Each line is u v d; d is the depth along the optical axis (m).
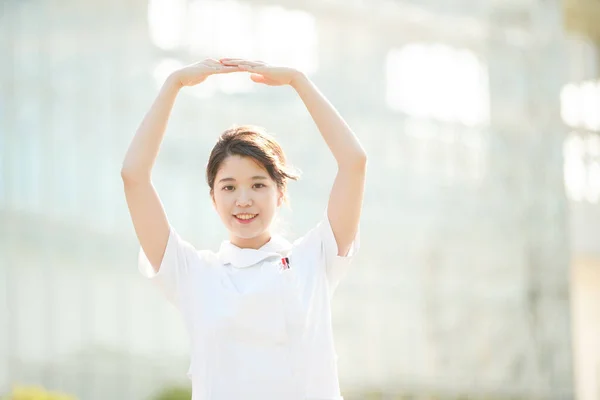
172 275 5.20
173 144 21.44
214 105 22.19
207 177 5.32
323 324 5.12
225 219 5.19
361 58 24.39
